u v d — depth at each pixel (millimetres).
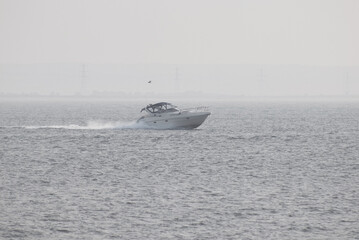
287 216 142375
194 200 156375
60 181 181125
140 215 142875
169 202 154250
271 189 169250
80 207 149500
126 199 157500
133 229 133375
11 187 172250
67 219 140125
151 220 139250
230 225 136000
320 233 131250
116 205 151500
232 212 145250
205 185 174875
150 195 161750
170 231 132125
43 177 187750
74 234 130625
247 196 160625
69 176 189500
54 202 154375
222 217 141500
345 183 178000
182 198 158500
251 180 182625
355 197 159750
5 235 130125
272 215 143250
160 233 131000
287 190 168125
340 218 140875
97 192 165625
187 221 138625
